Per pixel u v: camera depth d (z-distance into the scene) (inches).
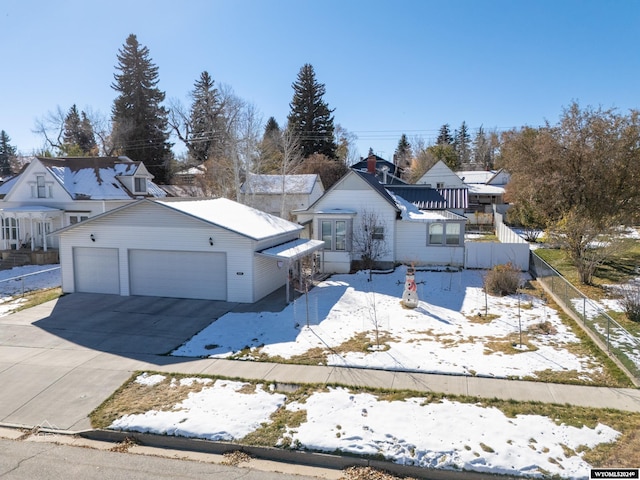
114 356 478.6
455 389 382.6
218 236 706.2
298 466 297.0
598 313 512.7
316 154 2309.3
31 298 760.3
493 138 3184.1
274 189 1653.5
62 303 708.0
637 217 958.4
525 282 827.4
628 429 314.7
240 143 1668.3
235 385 400.8
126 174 1337.4
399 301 702.5
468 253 968.3
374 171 1214.9
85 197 1236.5
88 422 349.1
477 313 628.1
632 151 944.3
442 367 429.4
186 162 2294.5
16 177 1401.3
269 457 306.5
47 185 1250.0
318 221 974.4
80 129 2309.3
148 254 742.5
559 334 526.6
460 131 4480.8
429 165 2844.5
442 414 340.5
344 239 966.4
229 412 353.4
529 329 547.5
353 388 388.2
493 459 285.7
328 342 507.5
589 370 418.0
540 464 280.1
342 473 288.4
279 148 2309.3
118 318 621.6
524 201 1241.4
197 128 2297.0
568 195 984.3
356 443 307.6
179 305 686.5
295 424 333.7
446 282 835.4
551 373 412.2
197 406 364.5
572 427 318.7
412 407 352.2
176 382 410.9
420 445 302.5
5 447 321.4
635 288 663.1
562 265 917.2
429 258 992.2
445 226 979.9
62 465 298.7
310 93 2452.0
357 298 724.7
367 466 292.0
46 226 1250.0
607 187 953.5
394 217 983.0
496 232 1561.3
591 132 959.6
